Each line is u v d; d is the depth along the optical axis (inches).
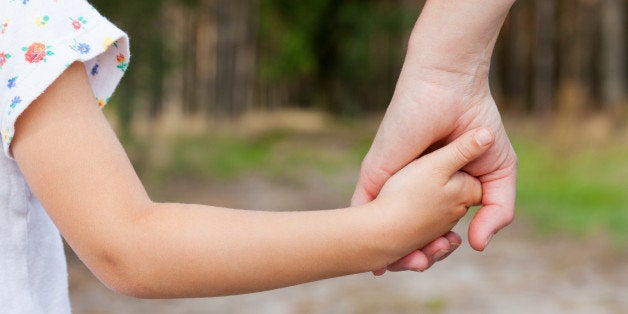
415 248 51.3
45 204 47.4
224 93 785.6
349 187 458.0
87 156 46.8
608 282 239.0
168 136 593.0
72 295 215.3
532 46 786.2
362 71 923.4
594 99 666.2
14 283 50.9
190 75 768.9
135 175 48.5
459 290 230.8
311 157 593.6
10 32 48.5
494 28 54.0
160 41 335.9
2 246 50.6
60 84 47.4
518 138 584.4
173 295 48.1
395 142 55.2
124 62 51.4
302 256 48.2
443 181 51.1
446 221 51.9
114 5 311.1
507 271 253.0
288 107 994.7
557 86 733.9
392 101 55.9
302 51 896.9
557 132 585.6
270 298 223.0
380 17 879.1
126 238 46.6
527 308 212.5
